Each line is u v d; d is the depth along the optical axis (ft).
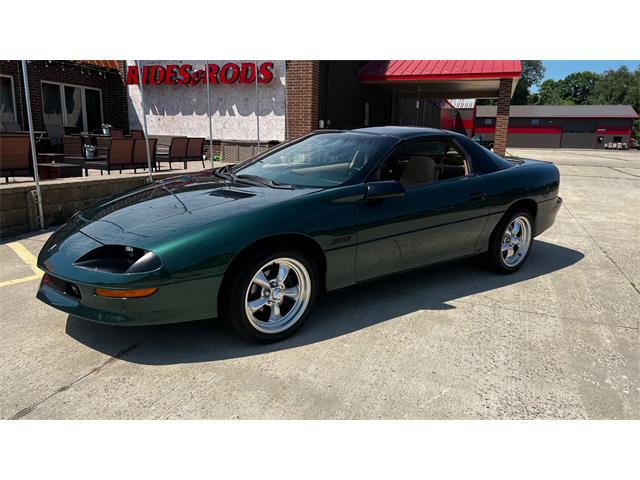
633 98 280.72
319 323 11.52
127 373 9.16
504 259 15.35
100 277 9.00
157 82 45.16
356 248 11.30
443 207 12.89
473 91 65.00
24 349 9.98
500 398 8.64
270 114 42.50
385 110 61.98
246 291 9.77
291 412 8.10
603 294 13.94
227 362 9.62
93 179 21.40
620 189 39.45
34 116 41.55
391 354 10.10
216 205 10.52
